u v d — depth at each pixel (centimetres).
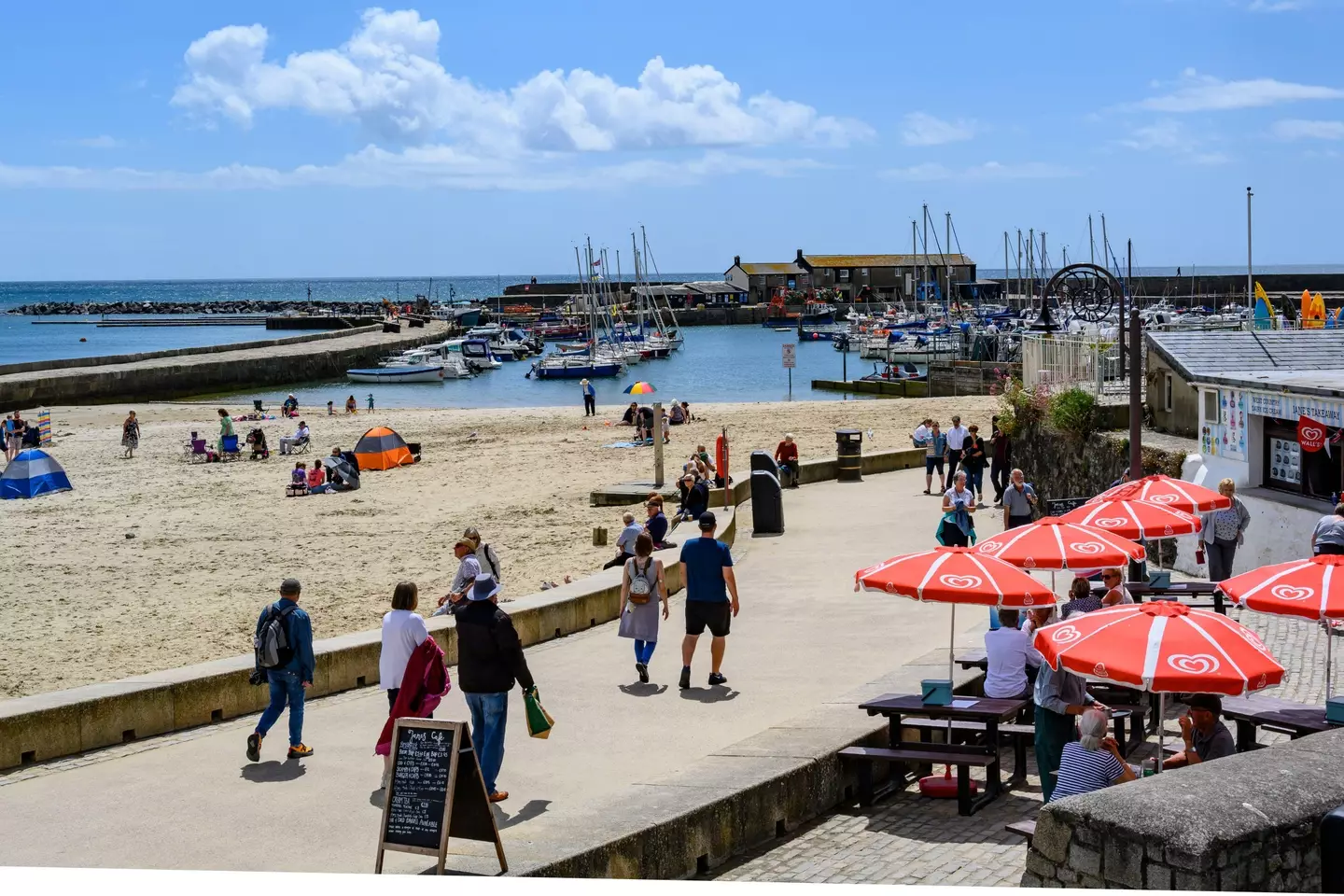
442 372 9388
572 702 1258
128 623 1889
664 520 1966
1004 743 1132
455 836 737
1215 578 1592
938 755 948
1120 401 2362
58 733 1101
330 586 2141
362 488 3541
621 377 9631
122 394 8012
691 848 834
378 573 2269
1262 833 570
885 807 973
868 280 17962
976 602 945
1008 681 1026
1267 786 603
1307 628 1486
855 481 3161
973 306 15475
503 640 923
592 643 1546
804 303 17125
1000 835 885
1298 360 2108
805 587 1869
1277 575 971
